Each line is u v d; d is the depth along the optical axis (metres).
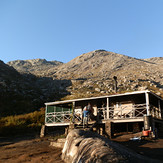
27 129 20.17
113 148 5.11
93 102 17.70
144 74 59.81
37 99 38.84
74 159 5.62
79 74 76.94
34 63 145.62
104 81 56.34
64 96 45.09
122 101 16.48
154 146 8.72
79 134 7.05
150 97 16.55
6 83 42.03
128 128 16.22
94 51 116.62
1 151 10.42
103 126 15.36
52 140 13.93
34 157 8.27
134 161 4.58
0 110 28.58
